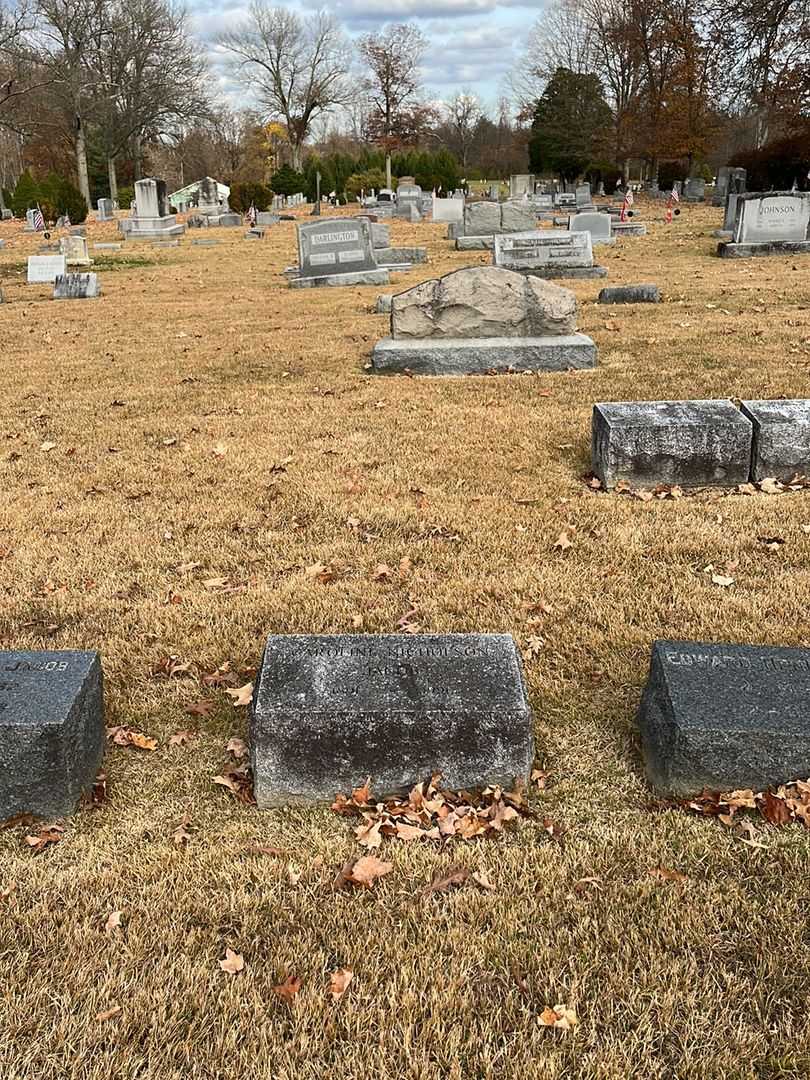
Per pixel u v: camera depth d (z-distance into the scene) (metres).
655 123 43.78
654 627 4.17
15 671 3.28
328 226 17.05
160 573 4.93
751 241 19.08
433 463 6.46
